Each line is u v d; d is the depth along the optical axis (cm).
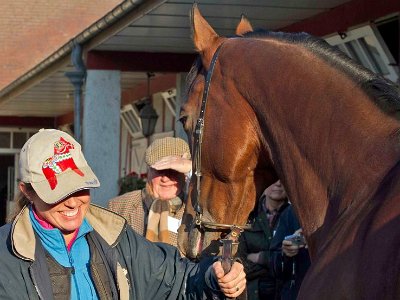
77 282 354
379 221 292
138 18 1091
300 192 352
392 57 944
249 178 382
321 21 1053
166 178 542
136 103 2072
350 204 324
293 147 355
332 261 311
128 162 2278
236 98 375
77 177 347
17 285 346
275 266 616
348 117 338
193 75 399
